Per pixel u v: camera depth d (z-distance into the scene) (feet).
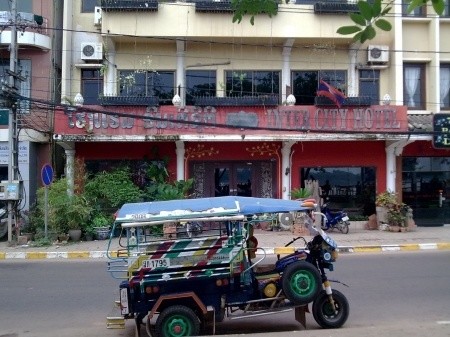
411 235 57.98
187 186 61.46
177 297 23.75
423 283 35.32
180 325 23.29
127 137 60.08
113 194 60.54
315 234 26.50
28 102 61.46
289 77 66.54
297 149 65.36
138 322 24.40
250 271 24.90
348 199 66.18
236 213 24.12
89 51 64.80
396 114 61.77
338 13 63.31
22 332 26.17
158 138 60.29
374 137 61.52
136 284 24.03
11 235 54.95
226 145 64.64
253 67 66.54
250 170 65.46
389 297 31.68
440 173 68.08
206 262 24.29
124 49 65.82
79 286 36.24
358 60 67.36
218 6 62.39
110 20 62.34
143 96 61.98
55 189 58.34
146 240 24.71
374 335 20.16
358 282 35.76
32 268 43.83
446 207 67.77
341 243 52.47
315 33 63.46
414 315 27.71
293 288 24.50
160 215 23.86
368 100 61.36
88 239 57.88
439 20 67.77
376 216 63.57
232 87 66.49
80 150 63.93
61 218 56.59
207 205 24.71
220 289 24.59
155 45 65.87
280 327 26.76
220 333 25.81
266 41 65.31
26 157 62.75
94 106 60.23
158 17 62.64
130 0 62.18
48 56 65.31
